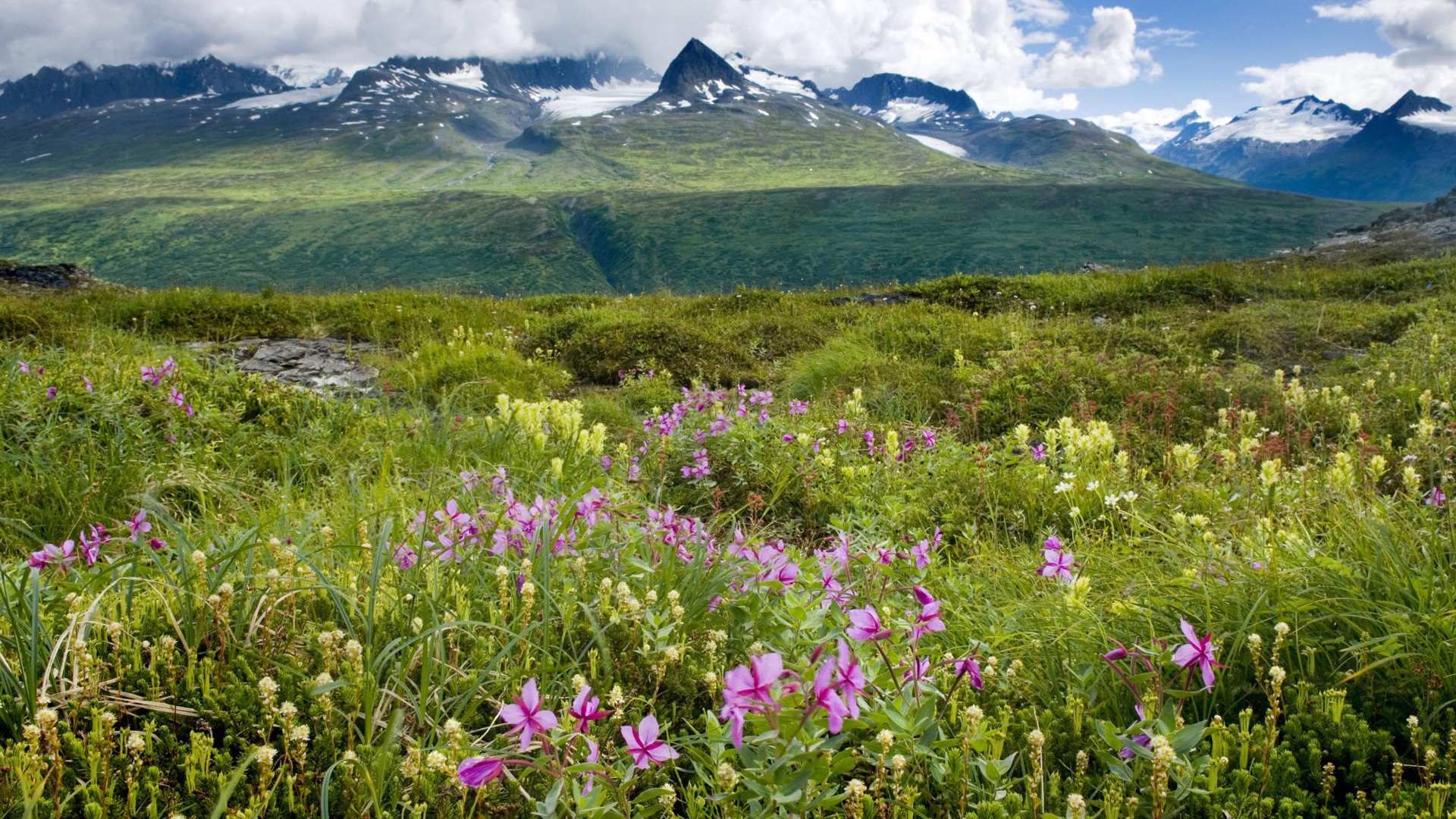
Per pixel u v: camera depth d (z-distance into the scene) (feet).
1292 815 6.68
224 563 9.78
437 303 53.83
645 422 22.75
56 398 19.53
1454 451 17.66
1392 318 40.45
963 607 11.05
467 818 6.87
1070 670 8.72
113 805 6.35
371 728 7.24
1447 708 7.87
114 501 15.31
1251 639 8.32
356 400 26.45
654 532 10.98
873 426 24.59
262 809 6.41
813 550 16.62
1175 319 45.42
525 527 10.89
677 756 6.06
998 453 20.02
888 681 7.42
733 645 9.59
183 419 20.26
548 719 5.91
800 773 5.91
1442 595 9.21
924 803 7.09
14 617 8.28
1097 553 12.93
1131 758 7.06
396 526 11.55
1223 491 16.38
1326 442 23.15
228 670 8.18
